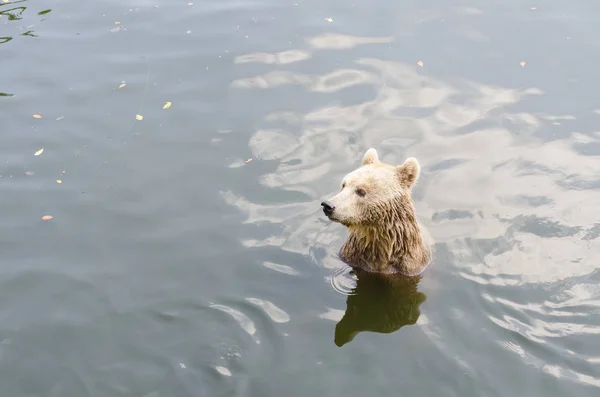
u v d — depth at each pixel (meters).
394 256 4.61
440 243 4.74
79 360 4.26
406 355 4.23
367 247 4.62
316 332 4.34
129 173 5.18
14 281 4.60
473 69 5.86
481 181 5.08
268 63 5.98
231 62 6.01
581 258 4.63
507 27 6.27
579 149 5.25
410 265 4.60
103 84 5.86
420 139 5.34
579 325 4.32
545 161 5.17
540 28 6.25
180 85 5.82
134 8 6.75
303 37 6.23
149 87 5.82
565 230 4.78
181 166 5.21
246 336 4.33
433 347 4.26
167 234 4.83
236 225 4.86
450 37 6.17
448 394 4.07
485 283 4.52
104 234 4.84
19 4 6.84
